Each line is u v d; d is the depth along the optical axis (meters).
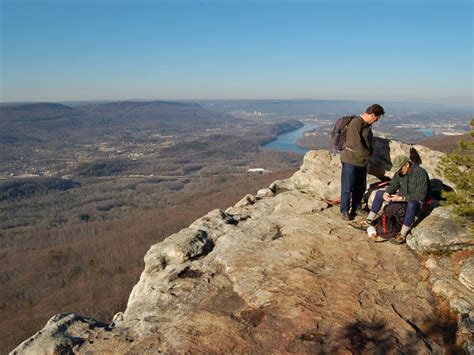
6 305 68.25
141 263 79.94
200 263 8.67
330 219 10.02
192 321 6.62
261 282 7.50
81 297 67.88
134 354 5.97
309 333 6.16
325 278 7.52
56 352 6.12
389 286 7.31
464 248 8.07
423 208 9.23
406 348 5.87
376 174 11.31
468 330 6.08
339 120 9.77
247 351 5.87
